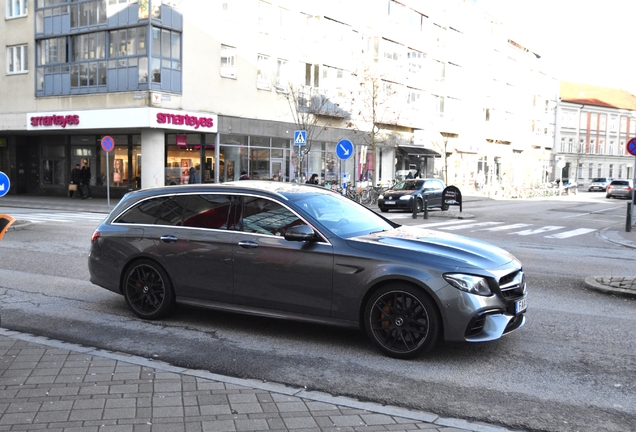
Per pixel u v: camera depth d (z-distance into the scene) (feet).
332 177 122.21
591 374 16.52
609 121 286.66
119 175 103.19
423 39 146.30
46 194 113.19
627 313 23.72
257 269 19.36
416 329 17.35
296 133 74.95
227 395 14.33
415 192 82.94
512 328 17.88
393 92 123.95
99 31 90.79
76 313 22.82
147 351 18.24
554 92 254.27
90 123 91.86
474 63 175.42
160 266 21.40
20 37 100.83
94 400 13.78
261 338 19.66
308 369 16.70
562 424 13.29
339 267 18.11
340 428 12.64
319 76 115.55
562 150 268.00
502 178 202.18
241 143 101.09
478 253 18.24
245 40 99.91
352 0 122.01
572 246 48.11
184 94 90.68
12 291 26.68
